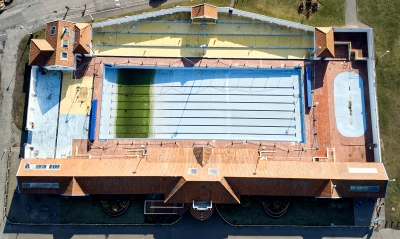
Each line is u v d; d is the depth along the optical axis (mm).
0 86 53562
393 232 50938
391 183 52188
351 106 53500
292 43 54281
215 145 51938
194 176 45719
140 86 53969
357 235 50719
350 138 52688
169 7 56406
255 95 53906
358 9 56656
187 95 53812
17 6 55750
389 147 53156
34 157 51469
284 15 56438
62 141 51906
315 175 47312
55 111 52625
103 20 55938
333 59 54250
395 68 55219
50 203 51000
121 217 50719
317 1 56562
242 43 54188
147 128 53094
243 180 46656
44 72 53219
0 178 51688
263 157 51375
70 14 55875
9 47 54688
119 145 51625
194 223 50656
